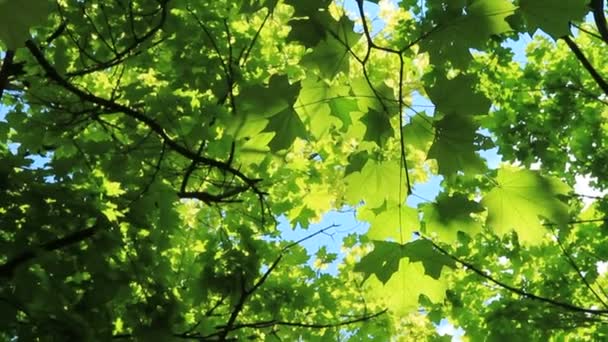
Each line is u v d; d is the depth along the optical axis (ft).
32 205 12.92
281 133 6.68
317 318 20.33
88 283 12.96
